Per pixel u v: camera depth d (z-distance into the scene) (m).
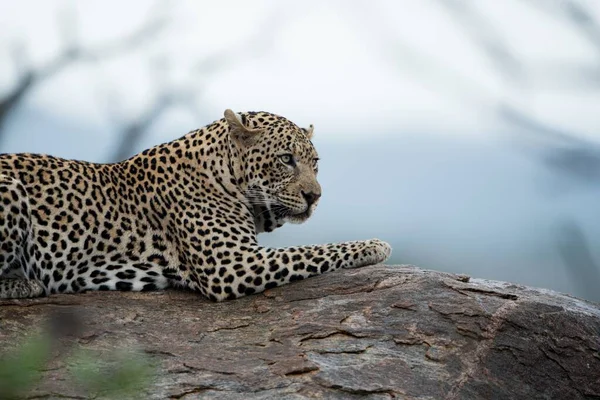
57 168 13.81
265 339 12.12
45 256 13.37
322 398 10.84
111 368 11.31
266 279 13.41
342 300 12.74
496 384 11.70
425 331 12.09
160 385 11.03
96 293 13.55
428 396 11.15
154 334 12.28
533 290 13.44
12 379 7.77
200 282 13.62
